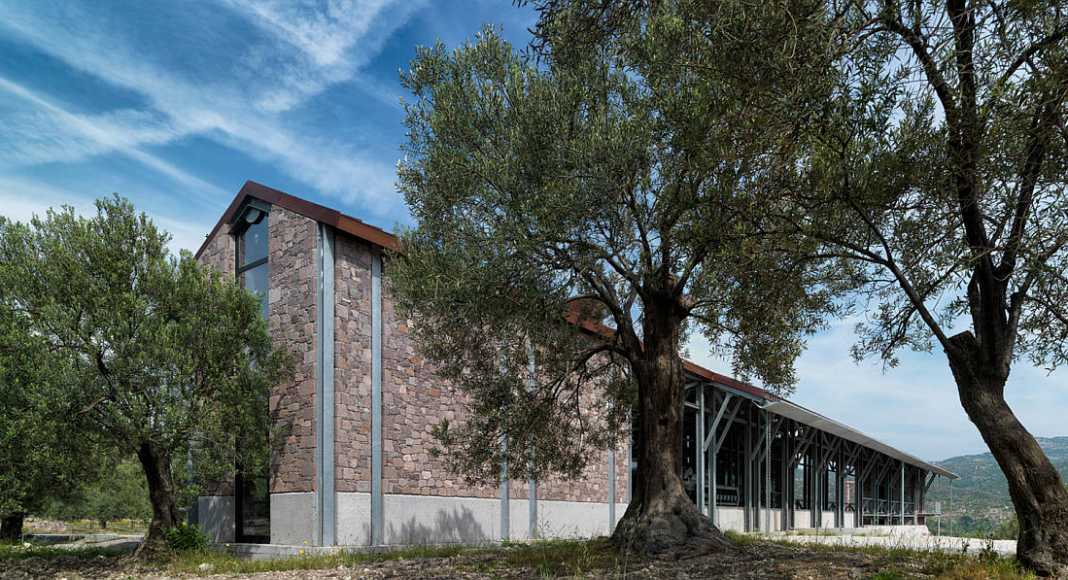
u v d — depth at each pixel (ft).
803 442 107.04
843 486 123.85
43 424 42.80
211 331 49.57
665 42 32.30
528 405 47.14
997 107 22.00
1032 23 21.09
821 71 21.40
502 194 37.52
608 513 78.74
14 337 44.04
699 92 27.04
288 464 50.96
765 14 20.56
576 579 30.89
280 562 43.57
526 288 37.19
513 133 37.35
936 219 26.45
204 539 50.80
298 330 52.44
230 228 61.16
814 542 54.19
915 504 161.07
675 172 34.55
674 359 42.73
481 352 46.37
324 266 52.19
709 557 35.94
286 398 52.11
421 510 56.03
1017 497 27.09
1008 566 27.04
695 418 87.10
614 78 38.55
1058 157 23.02
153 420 46.55
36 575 45.88
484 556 41.65
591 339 51.31
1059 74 20.47
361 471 52.01
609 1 27.86
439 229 40.32
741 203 28.09
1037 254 24.53
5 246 48.11
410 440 56.13
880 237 27.12
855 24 21.91
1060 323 31.60
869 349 35.32
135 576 43.24
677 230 34.78
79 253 48.14
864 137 23.76
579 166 34.78
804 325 44.47
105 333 45.44
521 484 67.05
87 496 96.12
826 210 26.81
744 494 93.15
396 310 44.04
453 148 40.27
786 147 23.38
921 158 24.27
